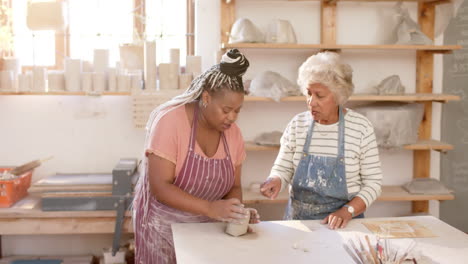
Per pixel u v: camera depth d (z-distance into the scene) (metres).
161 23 3.35
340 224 1.79
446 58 3.49
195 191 1.81
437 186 3.34
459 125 3.55
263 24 3.33
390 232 1.72
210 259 1.46
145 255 1.91
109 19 3.33
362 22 3.41
